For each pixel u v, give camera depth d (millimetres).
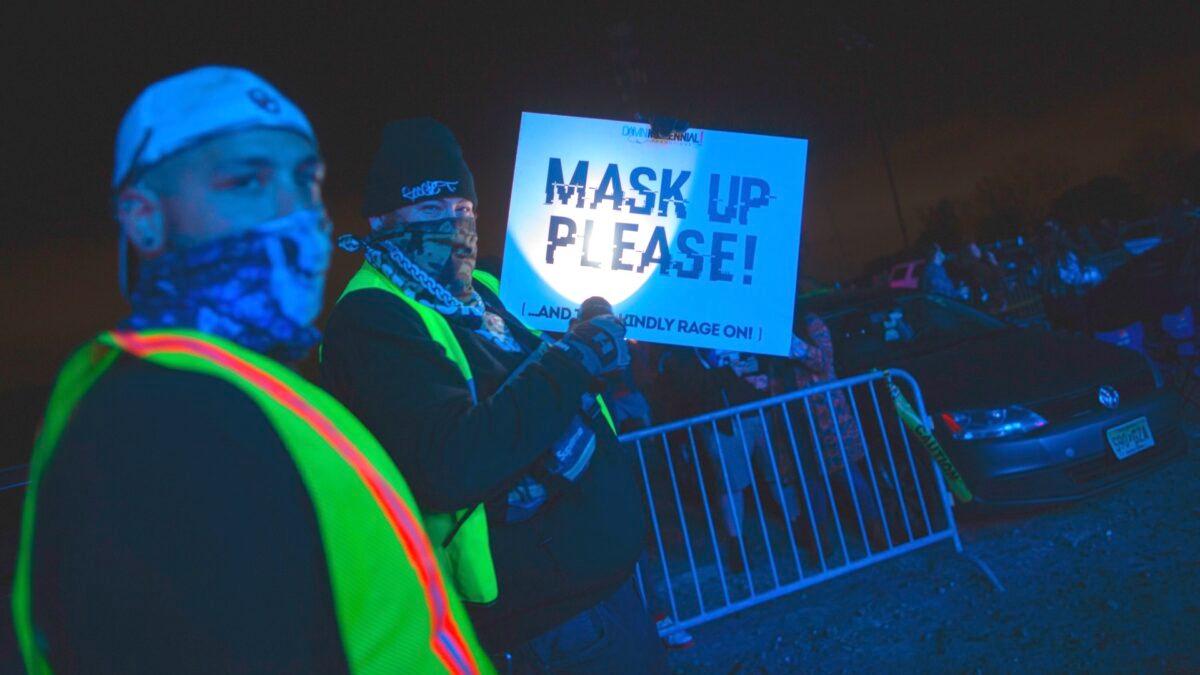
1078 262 7332
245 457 748
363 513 847
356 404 1619
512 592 1741
